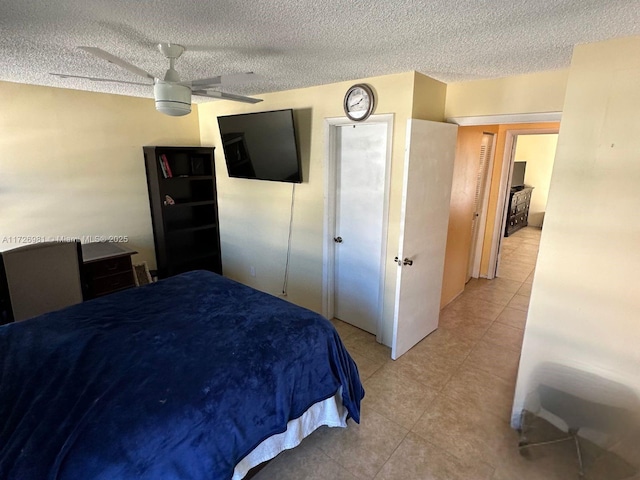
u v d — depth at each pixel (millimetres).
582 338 1886
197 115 4426
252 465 1665
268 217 3932
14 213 3215
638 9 1305
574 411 1945
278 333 1899
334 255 3498
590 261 1804
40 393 1470
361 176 3123
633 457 1742
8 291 2326
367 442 2090
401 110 2604
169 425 1337
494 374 2734
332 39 1762
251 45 1865
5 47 1928
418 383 2625
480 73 2492
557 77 2389
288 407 1724
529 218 7777
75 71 2535
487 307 3949
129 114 3801
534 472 1876
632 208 1662
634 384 1767
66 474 1150
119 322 1998
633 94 1591
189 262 4352
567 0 1253
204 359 1662
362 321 3418
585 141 1734
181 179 4137
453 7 1338
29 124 3174
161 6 1360
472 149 3893
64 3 1336
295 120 3352
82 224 3645
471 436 2131
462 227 4047
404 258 2674
